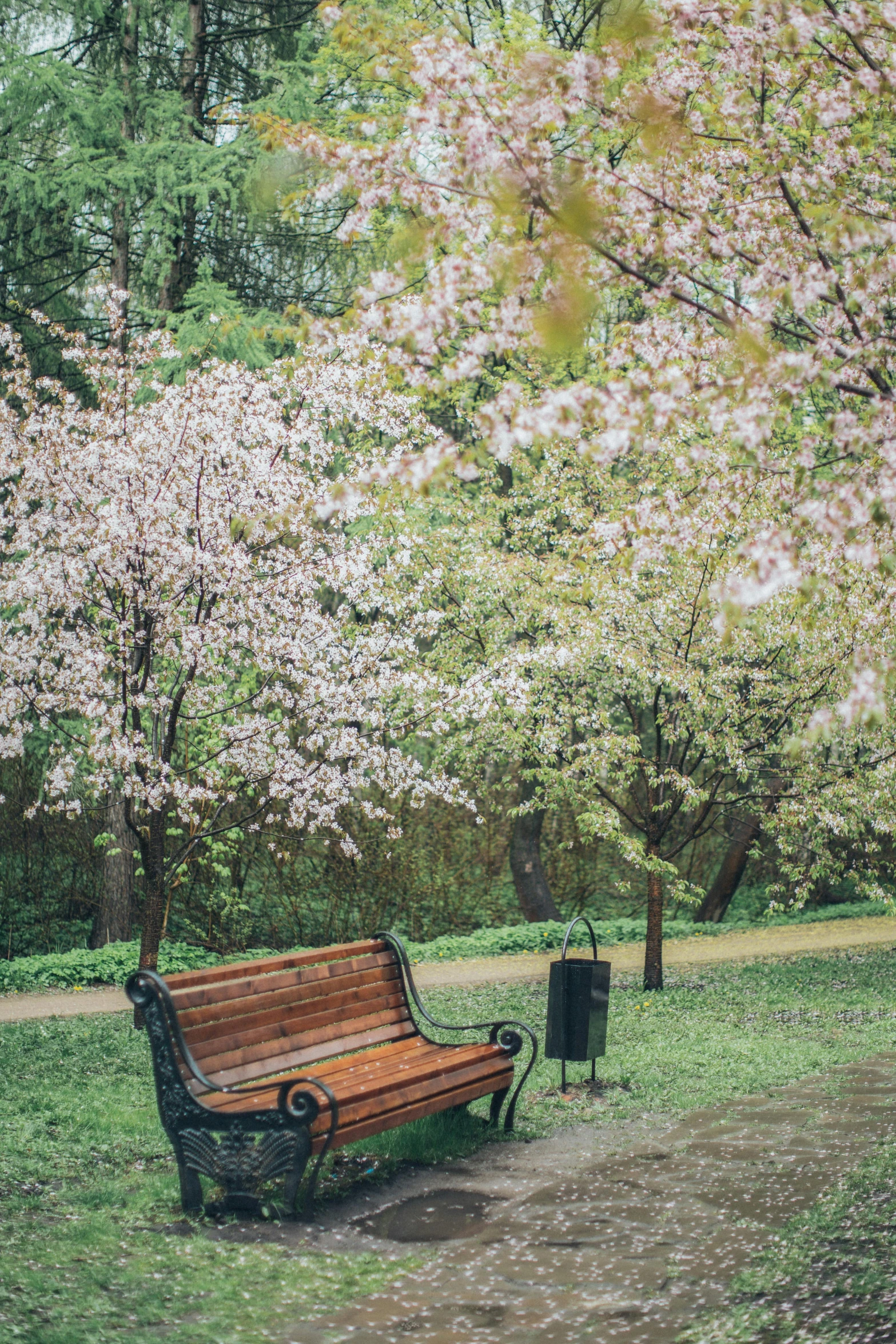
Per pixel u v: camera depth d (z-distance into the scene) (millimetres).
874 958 13172
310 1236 4391
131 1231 4457
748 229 5012
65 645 8344
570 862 18688
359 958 6047
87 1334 3439
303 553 8680
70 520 8344
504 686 9273
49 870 15828
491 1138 5879
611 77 4316
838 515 3945
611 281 4793
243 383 8688
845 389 4148
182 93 15391
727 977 12055
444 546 12484
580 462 11461
